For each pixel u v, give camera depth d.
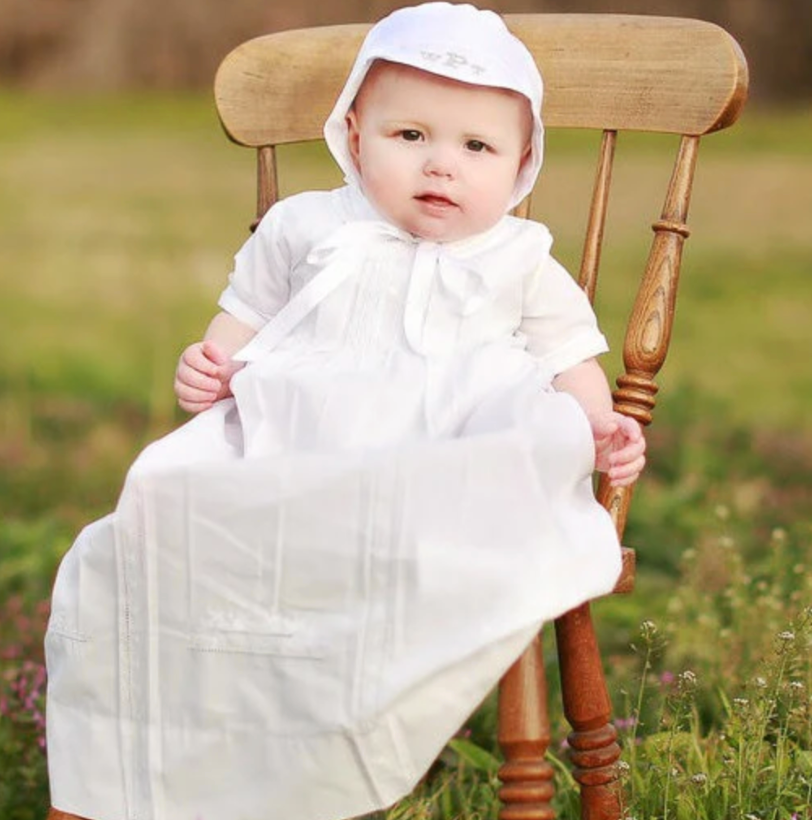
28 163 11.92
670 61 2.76
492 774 3.05
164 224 10.33
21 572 4.60
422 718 2.18
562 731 3.29
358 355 2.51
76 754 2.39
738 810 2.66
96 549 2.36
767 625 3.41
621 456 2.38
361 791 2.23
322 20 13.78
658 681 3.37
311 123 2.98
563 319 2.60
